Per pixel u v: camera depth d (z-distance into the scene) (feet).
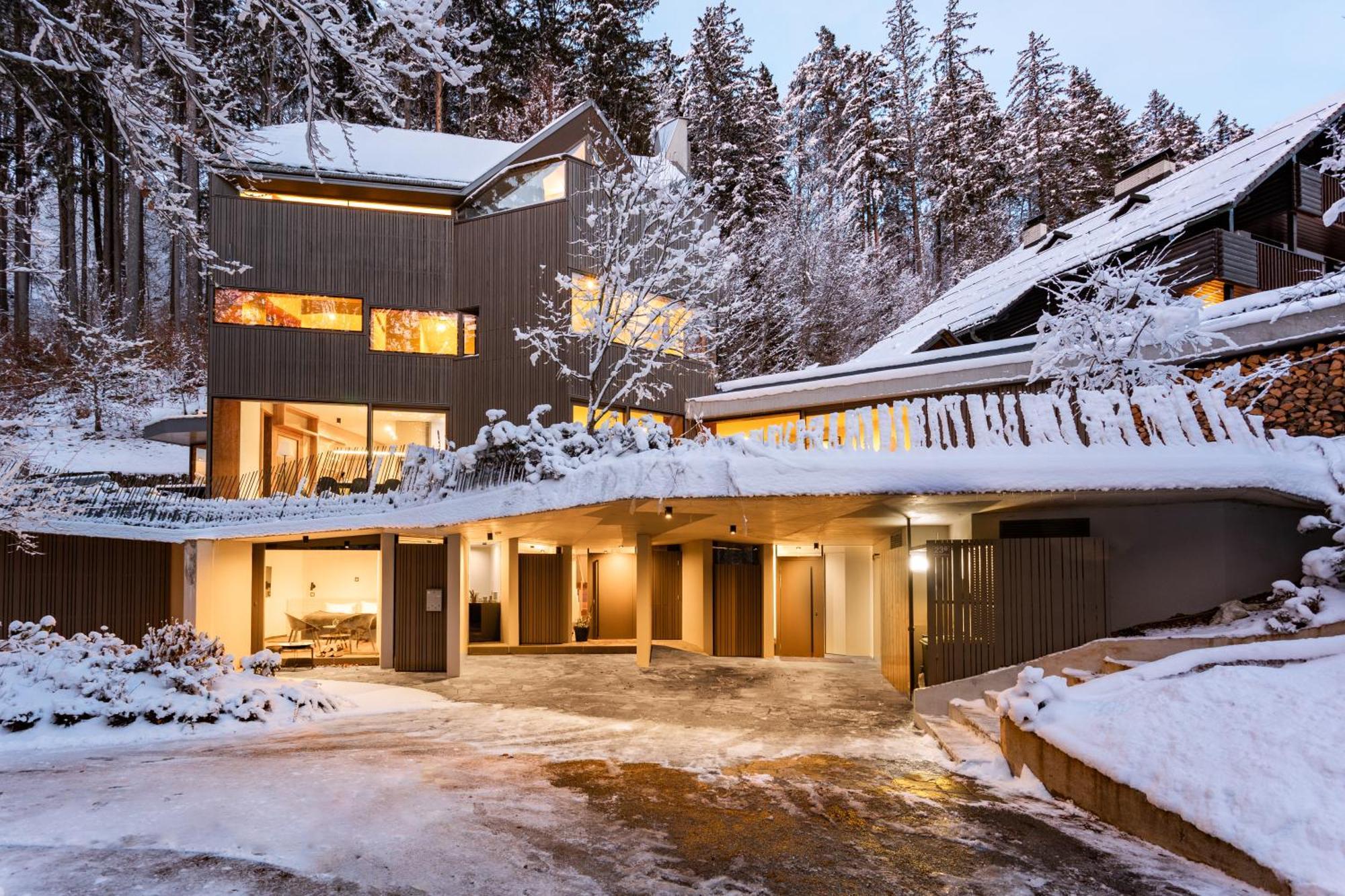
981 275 77.87
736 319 83.92
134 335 97.96
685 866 16.21
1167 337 38.55
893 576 43.75
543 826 18.44
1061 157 127.03
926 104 142.10
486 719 32.83
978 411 34.22
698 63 114.11
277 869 15.30
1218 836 15.74
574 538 55.16
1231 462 30.96
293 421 67.10
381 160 68.54
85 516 50.31
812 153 140.15
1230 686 19.85
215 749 27.14
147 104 18.02
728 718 33.22
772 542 56.49
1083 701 23.13
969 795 21.70
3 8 27.78
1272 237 56.85
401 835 17.43
